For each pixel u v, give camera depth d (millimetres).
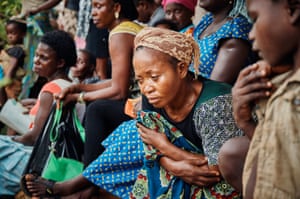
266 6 1817
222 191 2773
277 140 1780
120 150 3195
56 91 4172
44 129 3795
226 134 2715
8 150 4184
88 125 3609
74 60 4504
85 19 5234
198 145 2873
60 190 3549
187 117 2838
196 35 3680
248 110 2045
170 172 2848
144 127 2930
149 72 2740
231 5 3529
